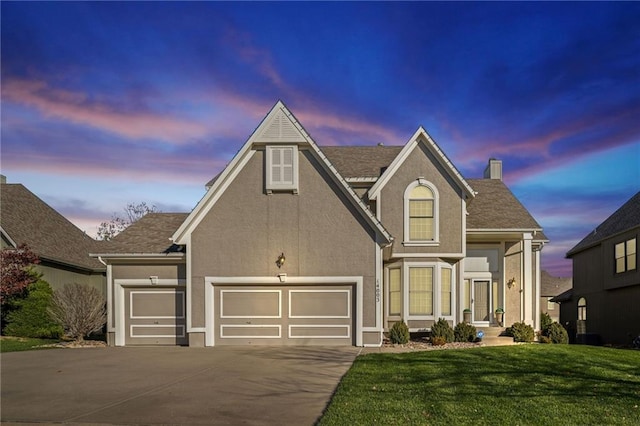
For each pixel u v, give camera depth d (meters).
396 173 19.64
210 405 8.49
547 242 22.62
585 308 33.25
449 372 11.04
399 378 10.36
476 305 22.16
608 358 13.18
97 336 23.30
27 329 22.08
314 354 14.92
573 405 8.00
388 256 19.22
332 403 8.18
